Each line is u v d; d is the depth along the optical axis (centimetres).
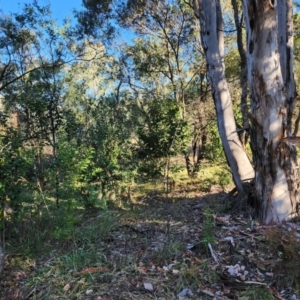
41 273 330
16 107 666
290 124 489
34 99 643
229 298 277
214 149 1002
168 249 360
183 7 1099
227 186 776
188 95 1151
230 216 486
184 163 1029
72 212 435
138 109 1053
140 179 808
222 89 553
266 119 438
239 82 1108
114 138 784
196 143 1023
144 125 898
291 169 444
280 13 534
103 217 500
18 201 439
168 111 822
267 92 433
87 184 577
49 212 441
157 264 338
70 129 713
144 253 364
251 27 434
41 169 497
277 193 441
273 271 305
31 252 383
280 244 299
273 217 440
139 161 805
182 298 280
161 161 820
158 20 1125
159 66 1212
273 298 272
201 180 866
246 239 382
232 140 545
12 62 818
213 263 329
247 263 325
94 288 299
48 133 663
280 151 438
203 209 540
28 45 846
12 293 301
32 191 467
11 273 338
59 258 355
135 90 1252
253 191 483
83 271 325
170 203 634
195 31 1122
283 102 437
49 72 797
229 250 353
